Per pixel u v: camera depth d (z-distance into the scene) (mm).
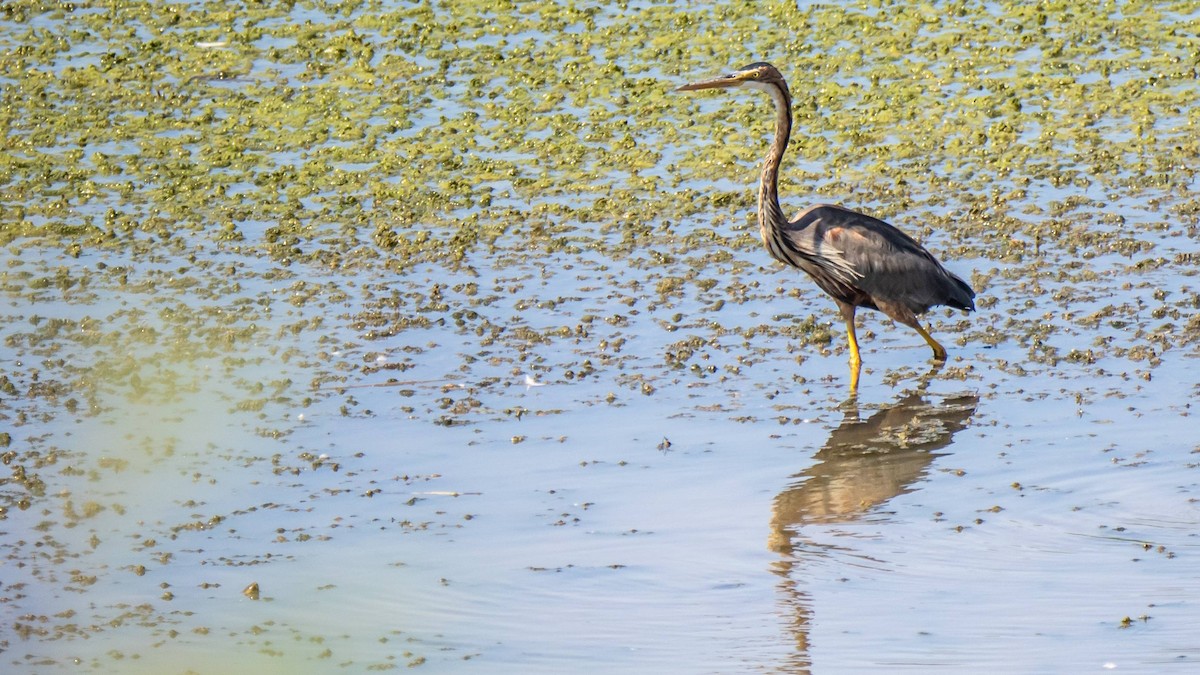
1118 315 15164
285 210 18781
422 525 11555
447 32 25078
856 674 9148
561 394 13969
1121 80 21875
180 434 13273
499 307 15992
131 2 27219
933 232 17484
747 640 9625
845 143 20391
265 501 12047
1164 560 10547
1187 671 8945
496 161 20125
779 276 16688
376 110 22031
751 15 25359
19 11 26891
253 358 14891
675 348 14875
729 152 20156
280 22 25984
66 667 9469
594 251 17438
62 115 22156
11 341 15336
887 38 23891
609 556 10977
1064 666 9078
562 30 25078
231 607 10328
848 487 12016
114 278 16906
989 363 14414
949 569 10586
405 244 17656
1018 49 23203
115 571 10914
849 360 14656
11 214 18812
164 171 20109
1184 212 17594
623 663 9430
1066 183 18703
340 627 10008
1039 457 12328
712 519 11547
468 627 9977
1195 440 12461
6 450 12992
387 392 14102
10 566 11016
